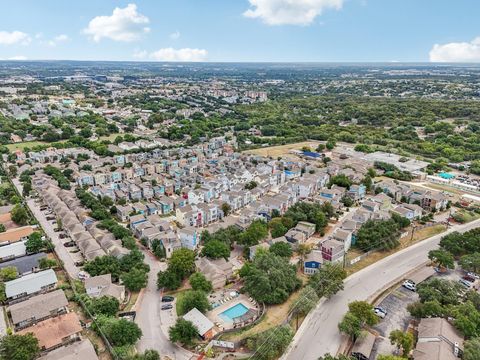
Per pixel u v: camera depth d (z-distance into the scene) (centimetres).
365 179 19462
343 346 8688
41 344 7950
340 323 8994
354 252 13025
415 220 15725
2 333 8488
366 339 8600
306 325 9406
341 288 10444
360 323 8975
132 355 7825
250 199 17488
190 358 8131
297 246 12781
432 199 16762
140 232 13775
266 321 9375
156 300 10288
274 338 8338
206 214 15462
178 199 17138
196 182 19975
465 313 9044
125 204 16912
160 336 8819
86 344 7862
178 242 12912
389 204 16550
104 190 17562
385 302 10450
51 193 16938
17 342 7438
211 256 11825
